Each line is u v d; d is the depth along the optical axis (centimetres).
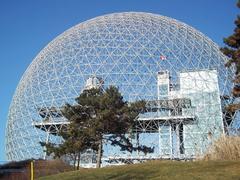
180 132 6688
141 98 6475
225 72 6975
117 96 4103
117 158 6219
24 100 7275
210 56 7156
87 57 6962
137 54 6819
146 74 6625
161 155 6294
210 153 3127
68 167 4194
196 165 2766
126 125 4138
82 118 4188
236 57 2945
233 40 2928
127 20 7662
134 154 6231
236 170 2494
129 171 2894
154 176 2619
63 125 6706
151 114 6556
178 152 6384
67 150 3959
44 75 7212
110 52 6900
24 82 7644
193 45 7206
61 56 7288
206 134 6378
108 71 6688
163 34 7225
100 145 4191
